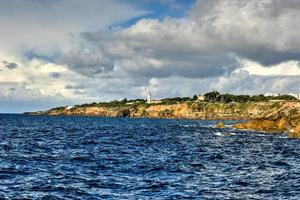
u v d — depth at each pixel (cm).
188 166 4488
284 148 7188
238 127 13738
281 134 11238
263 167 4547
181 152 6141
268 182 3538
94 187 3191
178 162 4838
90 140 8281
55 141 7788
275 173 4088
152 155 5584
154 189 3147
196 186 3303
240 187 3300
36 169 4009
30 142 7338
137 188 3175
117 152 5884
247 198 2919
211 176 3828
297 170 4344
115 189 3130
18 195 2881
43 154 5359
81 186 3219
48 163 4462
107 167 4253
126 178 3606
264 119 13188
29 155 5197
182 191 3095
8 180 3388
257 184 3438
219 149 6819
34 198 2814
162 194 2983
